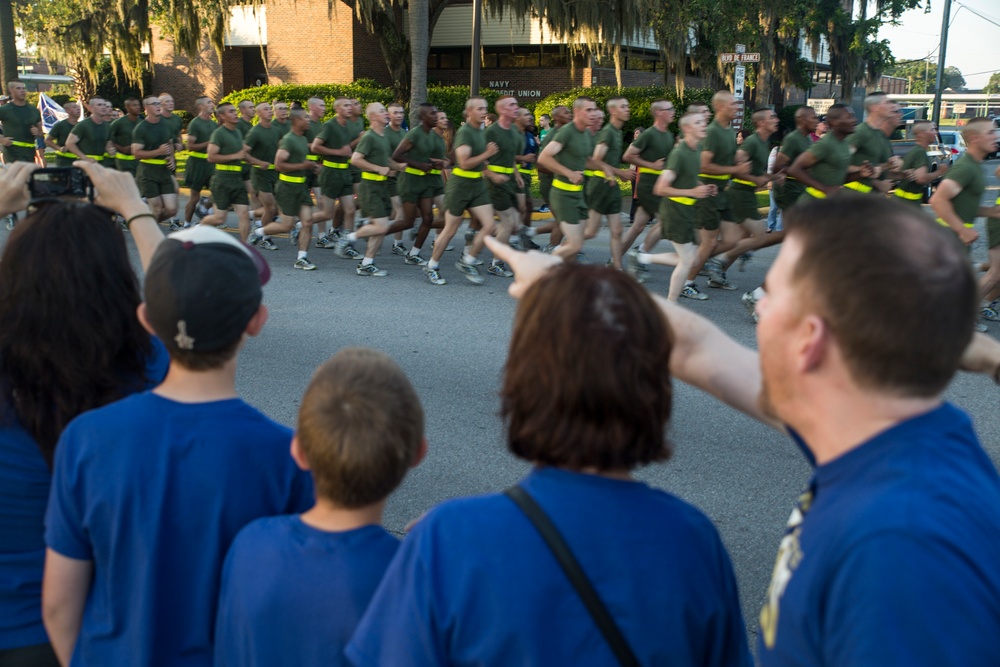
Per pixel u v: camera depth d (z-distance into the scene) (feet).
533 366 4.20
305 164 33.83
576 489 4.17
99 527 5.49
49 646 6.05
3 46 70.28
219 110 36.37
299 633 4.98
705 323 4.96
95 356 6.15
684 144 26.78
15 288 6.06
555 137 29.71
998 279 26.71
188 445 5.52
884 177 31.27
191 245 5.63
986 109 225.35
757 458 16.38
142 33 91.25
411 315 27.07
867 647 3.05
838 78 137.69
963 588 3.00
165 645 5.54
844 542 3.25
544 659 3.92
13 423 6.00
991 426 18.51
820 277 3.42
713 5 77.36
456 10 98.02
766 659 3.68
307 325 25.57
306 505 5.89
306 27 97.91
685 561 4.18
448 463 15.90
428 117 34.53
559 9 77.97
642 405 4.14
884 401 3.46
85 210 6.35
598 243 42.50
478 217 32.01
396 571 4.19
